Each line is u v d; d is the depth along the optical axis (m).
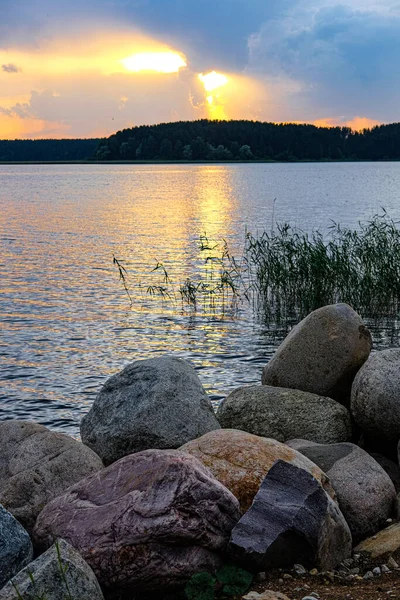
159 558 5.59
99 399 8.91
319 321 10.28
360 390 8.80
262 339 18.27
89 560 5.60
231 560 5.92
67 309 21.75
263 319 20.42
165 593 5.73
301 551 6.06
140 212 60.00
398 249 21.27
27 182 125.00
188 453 6.70
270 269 21.89
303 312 20.88
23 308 21.86
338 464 7.62
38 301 22.91
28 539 5.82
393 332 18.64
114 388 8.94
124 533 5.60
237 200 74.56
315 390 10.08
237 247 36.41
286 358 10.27
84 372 15.43
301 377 10.13
